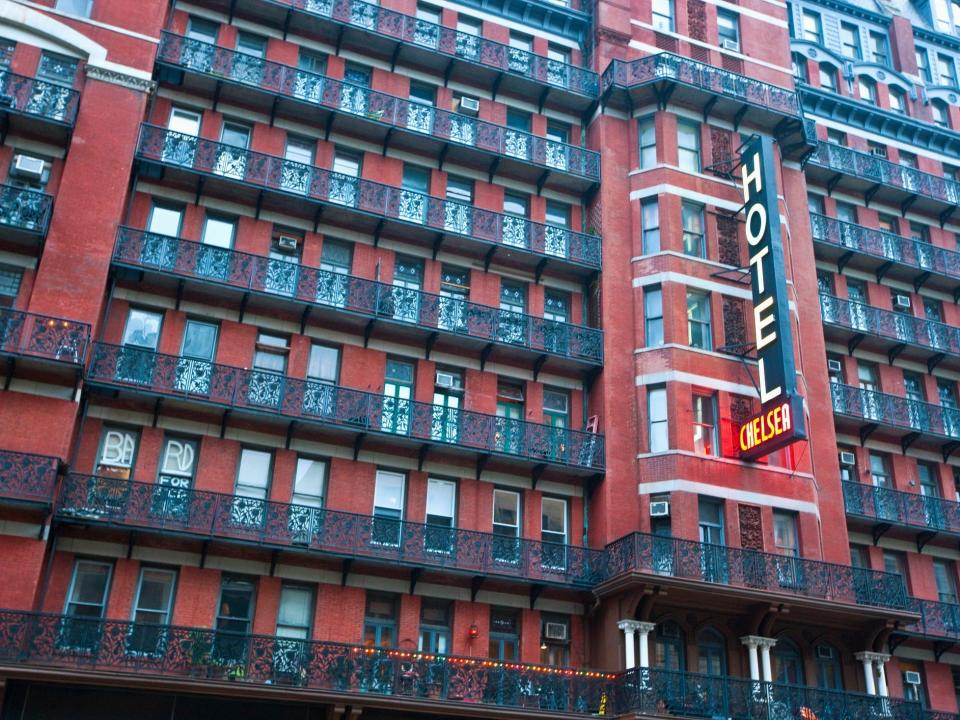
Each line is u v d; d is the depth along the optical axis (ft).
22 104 81.71
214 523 77.51
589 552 87.97
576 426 95.66
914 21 148.56
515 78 106.63
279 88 95.71
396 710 75.25
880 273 119.14
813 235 114.32
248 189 90.38
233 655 72.28
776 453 94.22
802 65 132.26
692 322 97.81
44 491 70.90
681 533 87.15
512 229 99.60
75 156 82.12
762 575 85.71
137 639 70.38
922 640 100.01
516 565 85.87
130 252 83.56
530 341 95.30
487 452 88.43
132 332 84.02
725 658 87.04
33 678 66.39
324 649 74.59
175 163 87.76
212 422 82.69
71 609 73.87
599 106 108.47
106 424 80.33
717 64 114.52
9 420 73.05
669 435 91.45
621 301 98.68
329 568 81.71
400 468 88.12
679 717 77.00
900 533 105.81
